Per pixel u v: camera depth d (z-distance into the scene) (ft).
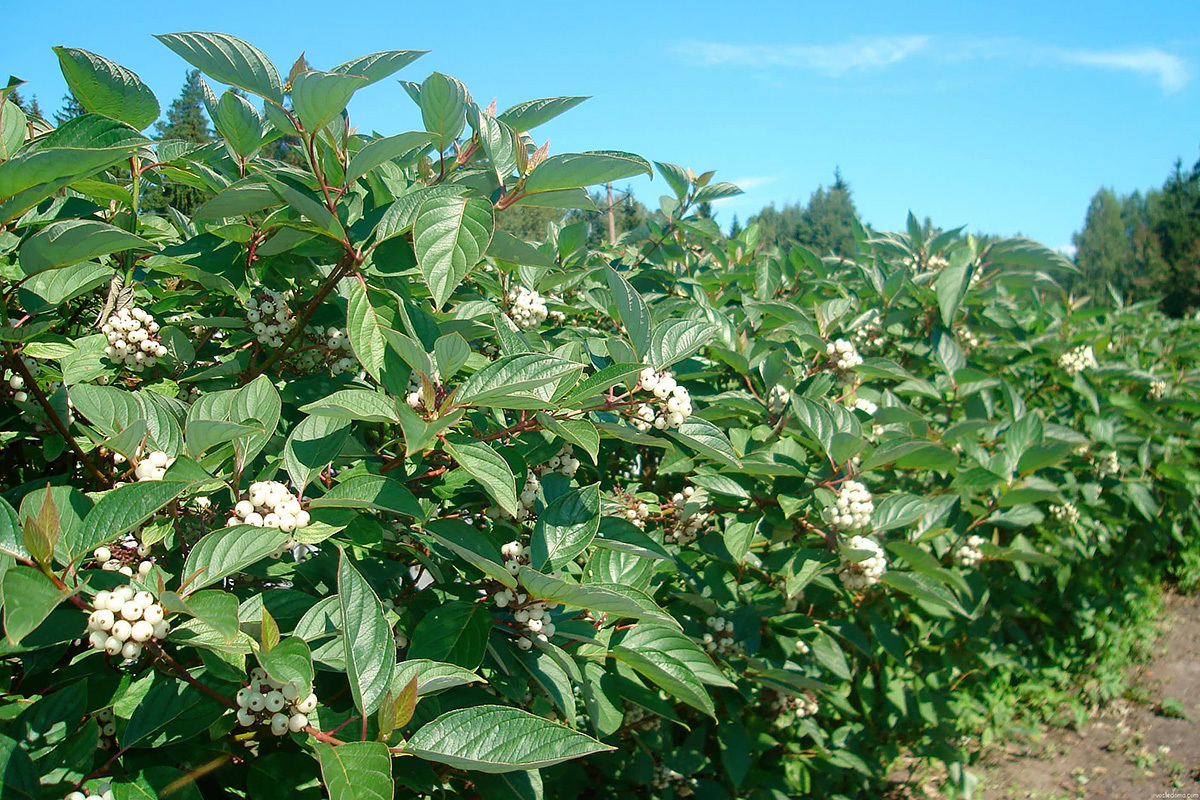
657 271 14.57
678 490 12.09
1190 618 27.45
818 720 14.25
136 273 9.64
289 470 6.37
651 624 7.73
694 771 11.01
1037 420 13.57
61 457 8.23
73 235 5.34
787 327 12.56
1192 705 21.62
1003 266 19.66
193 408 6.31
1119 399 20.36
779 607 11.10
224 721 5.54
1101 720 20.59
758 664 10.09
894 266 17.84
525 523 8.28
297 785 5.60
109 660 5.41
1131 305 26.96
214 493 7.01
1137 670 23.59
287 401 7.81
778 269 14.76
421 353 6.16
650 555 6.90
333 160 7.39
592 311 13.47
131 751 5.58
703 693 6.95
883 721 15.23
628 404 7.99
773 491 10.43
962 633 16.80
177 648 6.14
